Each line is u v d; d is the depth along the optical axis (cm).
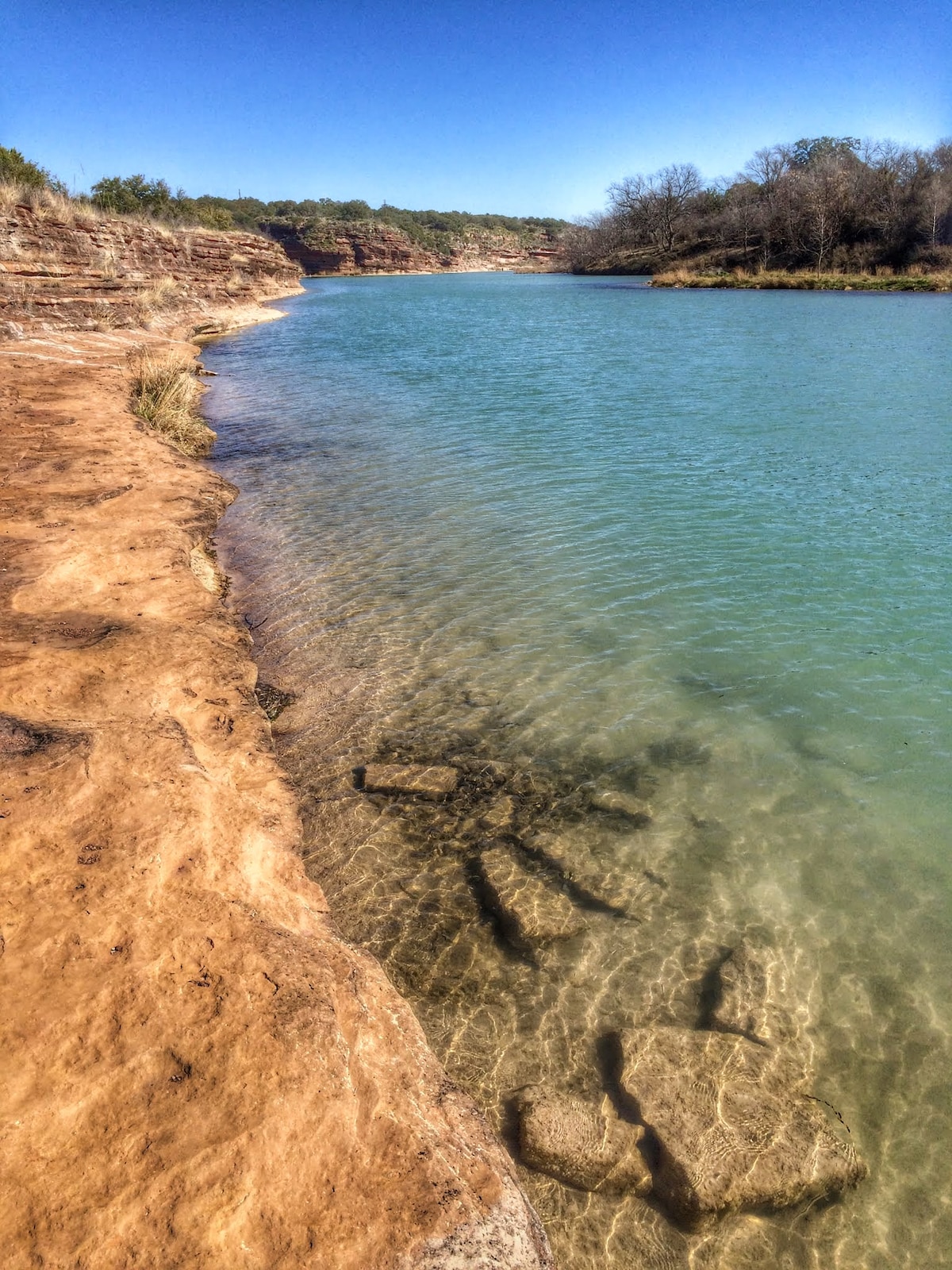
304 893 392
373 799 499
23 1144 227
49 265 2336
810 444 1273
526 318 3850
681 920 409
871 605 723
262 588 808
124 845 332
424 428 1508
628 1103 317
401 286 7956
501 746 549
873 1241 281
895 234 5750
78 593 642
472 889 433
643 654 659
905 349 2317
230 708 519
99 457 1044
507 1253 241
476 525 968
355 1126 256
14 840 323
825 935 397
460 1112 296
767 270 6219
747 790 500
